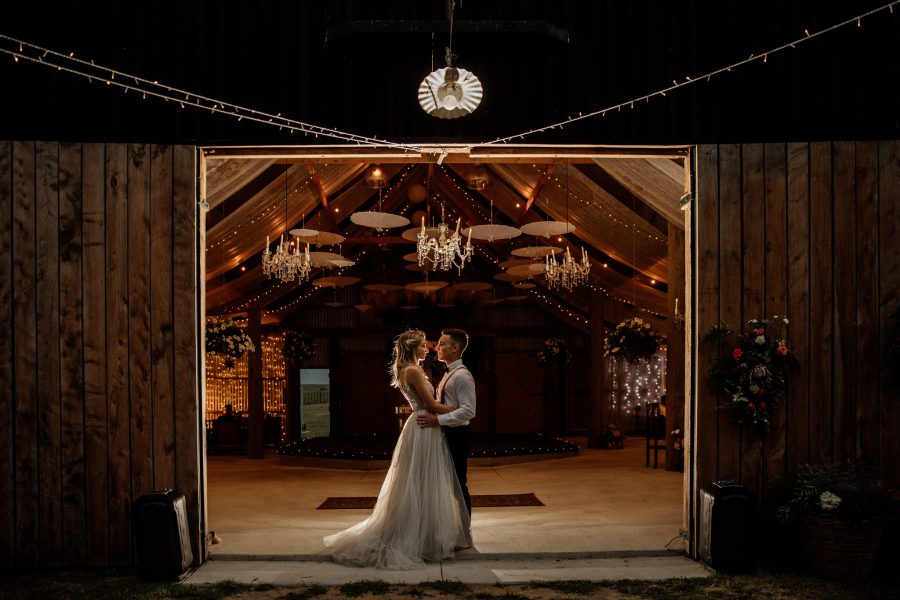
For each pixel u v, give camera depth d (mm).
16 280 4594
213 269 9273
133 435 4605
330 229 10938
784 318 4699
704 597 3883
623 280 11031
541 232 7754
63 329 4602
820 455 4727
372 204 11891
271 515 6168
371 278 14336
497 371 14680
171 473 4590
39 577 4352
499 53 4898
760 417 4605
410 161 5949
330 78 4855
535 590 4000
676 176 5824
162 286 4652
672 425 9047
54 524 4551
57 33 4715
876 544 4195
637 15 4941
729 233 4801
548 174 7961
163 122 4727
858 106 4859
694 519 4695
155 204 4676
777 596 3900
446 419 4668
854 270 4793
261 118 4801
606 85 4898
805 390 4746
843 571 4180
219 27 4840
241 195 7664
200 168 4801
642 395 14523
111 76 4727
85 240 4637
